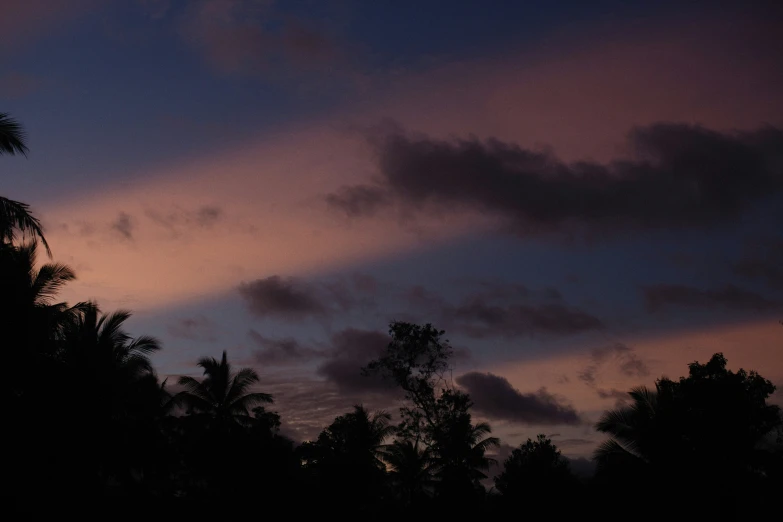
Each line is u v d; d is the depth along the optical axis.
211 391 41.44
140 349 27.34
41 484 23.44
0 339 20.86
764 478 25.75
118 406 26.48
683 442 26.75
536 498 37.16
